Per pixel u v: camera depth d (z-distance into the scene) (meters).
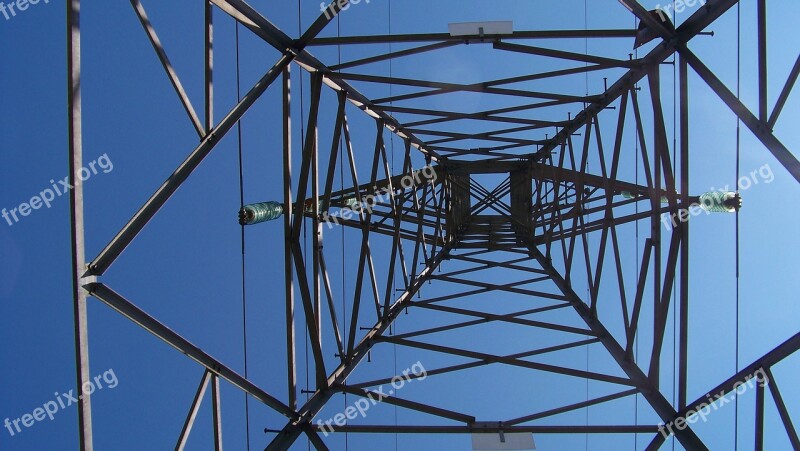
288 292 9.20
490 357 11.26
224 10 8.25
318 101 10.84
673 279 8.98
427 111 13.94
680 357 8.38
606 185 12.44
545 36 10.21
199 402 7.79
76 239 5.54
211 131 7.85
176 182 7.13
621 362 10.58
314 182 10.78
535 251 17.42
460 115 14.27
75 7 5.50
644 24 9.41
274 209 11.51
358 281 11.35
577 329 12.06
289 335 9.12
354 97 12.71
